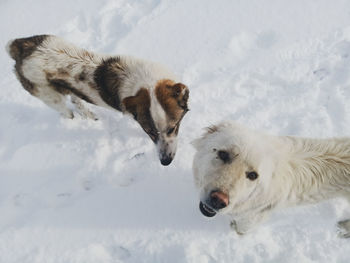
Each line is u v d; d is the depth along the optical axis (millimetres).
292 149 1085
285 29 1587
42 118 1491
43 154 1412
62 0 1843
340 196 1134
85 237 1244
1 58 1645
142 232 1244
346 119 1377
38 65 1283
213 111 1444
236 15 1651
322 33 1559
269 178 1010
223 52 1560
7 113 1504
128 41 1635
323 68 1487
